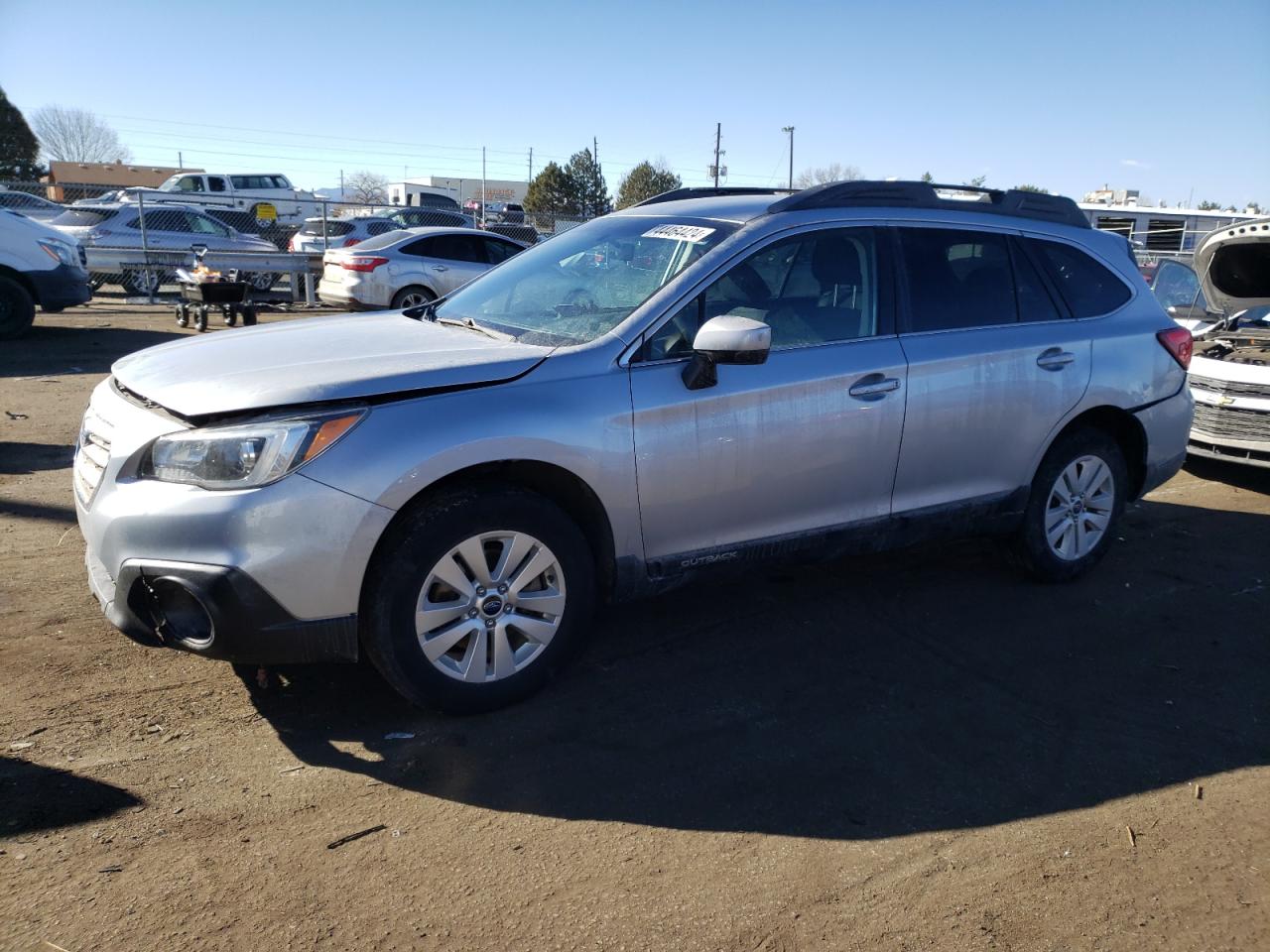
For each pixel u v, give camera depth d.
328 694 3.53
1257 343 7.52
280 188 29.45
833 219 4.10
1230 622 4.55
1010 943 2.44
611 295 3.88
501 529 3.26
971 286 4.41
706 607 4.46
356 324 4.14
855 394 3.93
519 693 3.45
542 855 2.70
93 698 3.40
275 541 2.91
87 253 17.38
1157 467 5.01
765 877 2.65
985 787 3.13
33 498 5.67
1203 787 3.19
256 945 2.32
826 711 3.57
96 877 2.52
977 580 4.92
